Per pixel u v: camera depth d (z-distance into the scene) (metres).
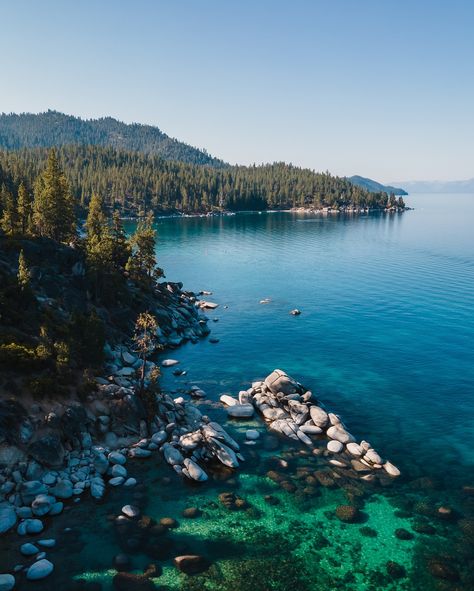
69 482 34.94
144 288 84.56
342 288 114.12
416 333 77.31
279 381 52.91
